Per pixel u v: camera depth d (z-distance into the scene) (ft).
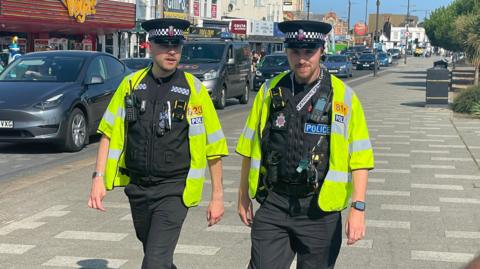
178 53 13.41
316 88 12.01
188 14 167.53
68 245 20.17
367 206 24.95
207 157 13.80
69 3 107.14
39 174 31.45
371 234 21.33
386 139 43.29
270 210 12.20
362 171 12.03
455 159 35.53
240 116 58.85
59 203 25.45
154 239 13.37
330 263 12.38
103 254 19.33
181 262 18.53
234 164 33.76
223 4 195.42
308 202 11.98
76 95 37.93
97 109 40.06
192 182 13.48
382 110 64.54
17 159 35.94
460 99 62.49
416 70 199.21
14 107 35.73
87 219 23.11
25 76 39.24
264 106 12.29
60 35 116.98
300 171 11.76
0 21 93.30
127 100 13.46
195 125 13.46
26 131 35.73
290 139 11.91
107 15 120.16
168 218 13.41
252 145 12.48
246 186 12.85
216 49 67.77
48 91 37.14
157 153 13.30
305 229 12.09
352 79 139.44
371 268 18.10
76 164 34.14
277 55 99.86
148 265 13.15
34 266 18.26
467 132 47.19
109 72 42.47
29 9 98.17
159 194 13.44
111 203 25.43
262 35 188.24
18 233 21.43
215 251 19.54
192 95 13.47
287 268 12.43
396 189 27.96
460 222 22.86
